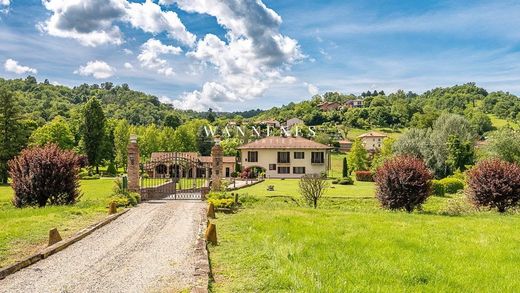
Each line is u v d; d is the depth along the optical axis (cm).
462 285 790
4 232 1302
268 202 2981
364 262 945
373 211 2414
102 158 7656
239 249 1098
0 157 5306
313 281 754
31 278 832
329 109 18525
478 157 5959
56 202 2262
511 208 2434
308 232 1355
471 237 1333
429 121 12812
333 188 4591
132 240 1259
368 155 9019
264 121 15588
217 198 2447
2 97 5578
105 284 789
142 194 2712
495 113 15112
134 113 16888
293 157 6869
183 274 858
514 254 1064
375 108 15688
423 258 995
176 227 1525
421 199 2464
